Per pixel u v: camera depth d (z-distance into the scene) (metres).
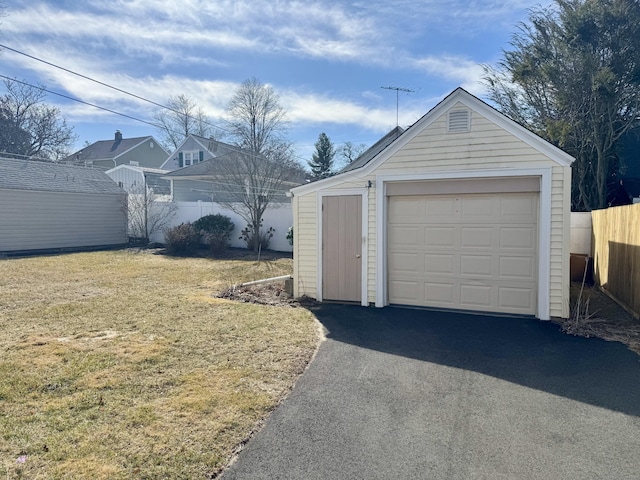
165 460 2.83
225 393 3.87
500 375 4.42
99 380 4.07
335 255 8.02
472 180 7.04
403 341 5.58
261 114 32.97
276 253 16.11
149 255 15.77
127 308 7.12
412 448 3.06
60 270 11.87
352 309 7.42
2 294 8.32
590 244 10.90
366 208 7.71
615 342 5.51
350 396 3.91
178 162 29.72
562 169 6.42
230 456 2.92
